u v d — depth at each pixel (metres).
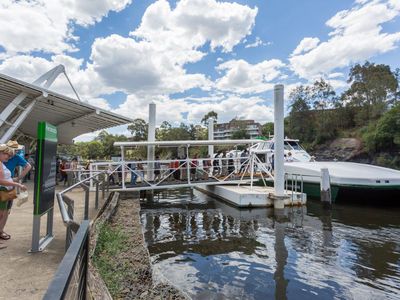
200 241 7.17
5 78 7.80
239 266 5.55
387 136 40.06
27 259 3.58
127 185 12.53
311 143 56.53
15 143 4.26
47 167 3.96
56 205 7.78
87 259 2.14
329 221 9.17
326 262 5.75
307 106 58.81
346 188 11.42
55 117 13.22
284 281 4.91
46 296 1.04
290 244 6.88
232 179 13.95
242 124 81.12
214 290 4.57
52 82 10.26
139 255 5.16
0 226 4.27
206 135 61.91
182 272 5.26
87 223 2.19
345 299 4.35
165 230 8.28
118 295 3.60
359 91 55.47
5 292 2.74
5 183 3.89
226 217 9.84
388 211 10.67
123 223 7.53
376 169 12.31
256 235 7.66
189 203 13.01
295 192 11.55
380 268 5.46
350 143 48.69
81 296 1.96
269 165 14.92
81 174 12.29
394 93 53.09
